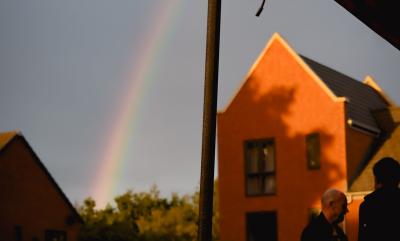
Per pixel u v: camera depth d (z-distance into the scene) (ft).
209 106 26.53
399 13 23.67
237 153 105.09
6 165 106.22
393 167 20.47
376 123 106.73
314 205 97.60
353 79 116.78
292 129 101.14
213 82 26.63
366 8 23.81
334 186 96.37
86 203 170.19
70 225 117.19
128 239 160.04
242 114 105.50
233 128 106.01
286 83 102.63
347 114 98.43
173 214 198.49
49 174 113.60
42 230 111.65
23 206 108.68
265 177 102.37
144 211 211.00
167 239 192.54
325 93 99.19
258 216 101.96
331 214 21.20
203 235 25.95
